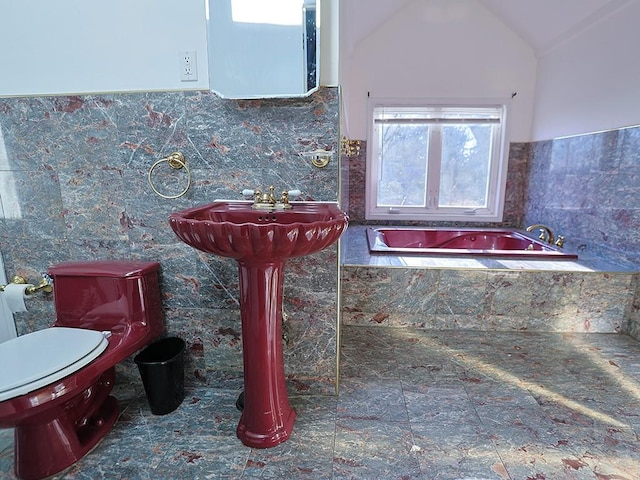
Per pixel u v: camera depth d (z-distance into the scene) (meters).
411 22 3.23
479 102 3.33
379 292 2.29
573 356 1.96
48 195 1.62
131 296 1.48
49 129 1.56
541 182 3.16
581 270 2.15
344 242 2.61
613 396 1.62
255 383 1.34
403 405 1.57
